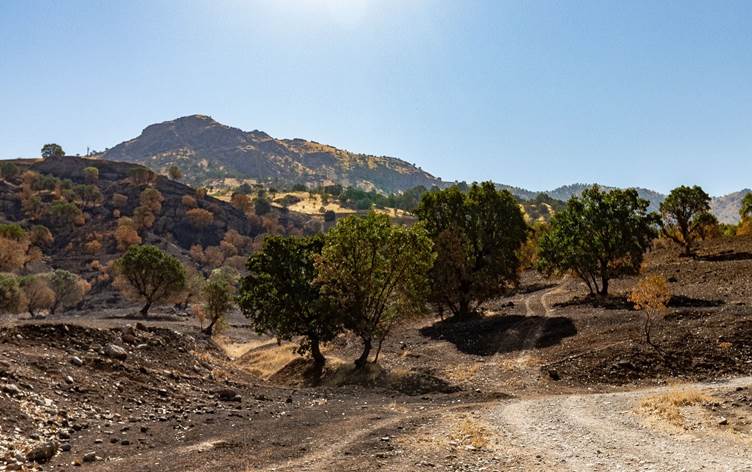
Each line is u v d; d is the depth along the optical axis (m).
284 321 37.38
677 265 64.19
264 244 38.97
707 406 18.61
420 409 21.50
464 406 21.70
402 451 13.70
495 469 12.20
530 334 41.19
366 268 34.09
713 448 13.64
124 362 24.00
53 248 183.75
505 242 54.50
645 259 75.94
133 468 11.88
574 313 45.88
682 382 26.89
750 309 36.69
